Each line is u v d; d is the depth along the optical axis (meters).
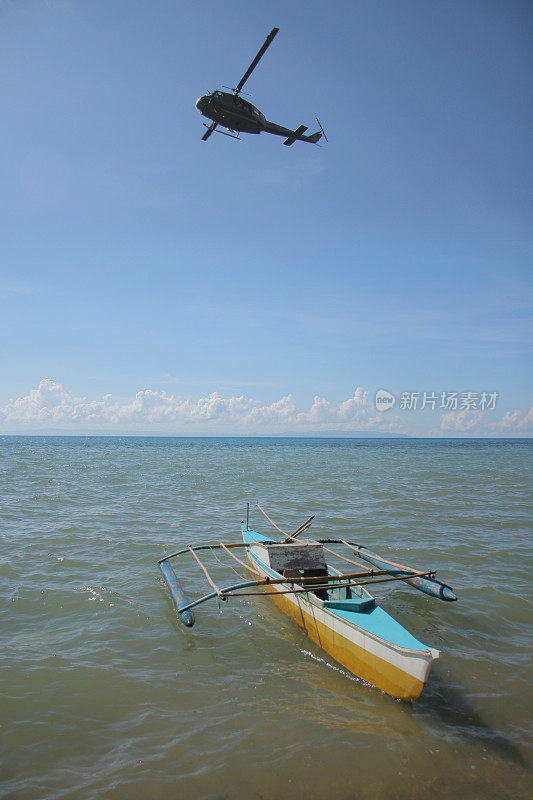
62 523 19.88
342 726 7.28
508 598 12.36
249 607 12.07
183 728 7.18
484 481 35.97
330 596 11.43
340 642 9.30
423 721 7.45
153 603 11.95
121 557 15.48
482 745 6.87
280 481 35.69
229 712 7.62
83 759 6.48
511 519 21.69
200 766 6.36
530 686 8.40
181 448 104.00
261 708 7.76
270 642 10.26
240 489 31.08
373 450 97.62
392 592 12.96
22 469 40.81
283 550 12.19
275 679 8.73
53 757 6.51
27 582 12.98
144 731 7.09
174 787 5.97
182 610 10.52
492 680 8.59
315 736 7.02
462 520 21.45
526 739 7.01
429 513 23.03
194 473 41.03
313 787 6.00
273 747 6.76
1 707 7.53
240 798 5.80
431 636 10.33
